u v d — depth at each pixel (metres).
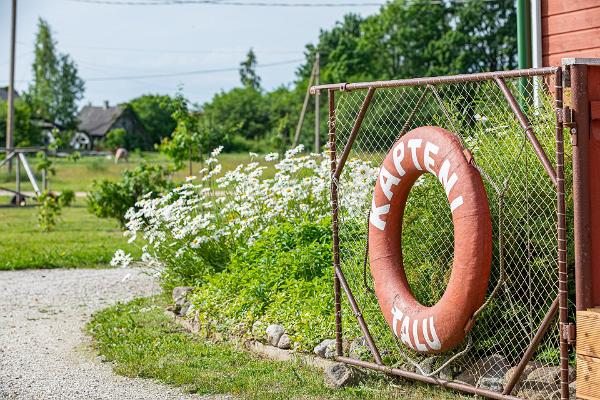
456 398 5.79
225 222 10.12
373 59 73.62
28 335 8.66
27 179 48.88
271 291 7.90
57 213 21.69
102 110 109.50
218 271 9.46
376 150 6.84
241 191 9.89
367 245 6.51
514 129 6.08
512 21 64.12
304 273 8.05
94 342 8.16
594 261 4.89
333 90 6.66
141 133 103.50
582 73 4.88
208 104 91.38
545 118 5.96
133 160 71.94
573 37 9.11
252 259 8.59
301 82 86.06
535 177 5.88
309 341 7.00
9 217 25.30
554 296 6.00
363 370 6.45
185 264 9.70
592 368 4.79
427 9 69.50
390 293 6.14
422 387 6.11
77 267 14.12
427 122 6.61
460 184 5.43
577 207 4.88
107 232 19.92
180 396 6.20
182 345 7.67
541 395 5.45
